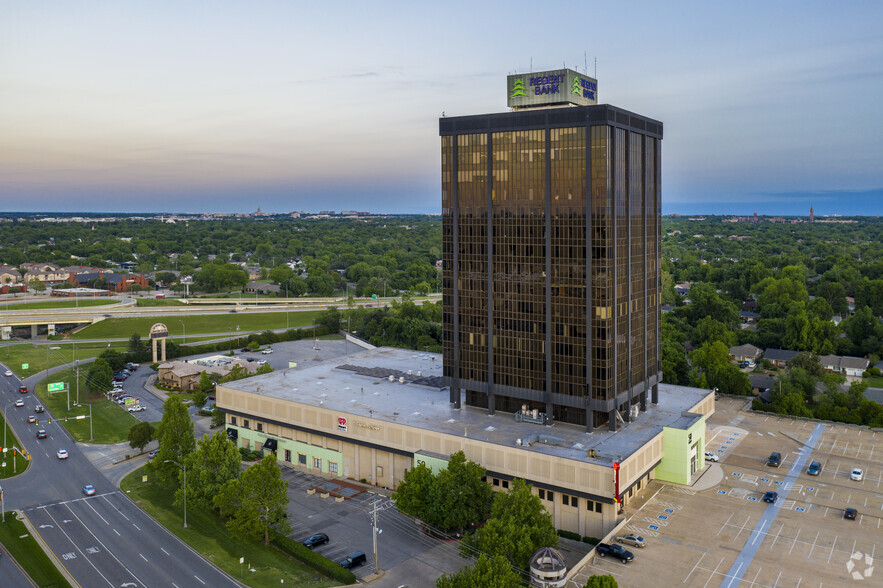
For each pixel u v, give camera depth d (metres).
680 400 159.00
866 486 130.50
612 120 128.12
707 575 98.75
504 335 142.00
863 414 173.12
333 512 131.00
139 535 121.00
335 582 104.81
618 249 133.25
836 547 106.38
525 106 145.75
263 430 165.50
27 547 116.00
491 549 100.12
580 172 129.38
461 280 146.88
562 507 120.38
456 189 145.38
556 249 133.25
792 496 126.25
